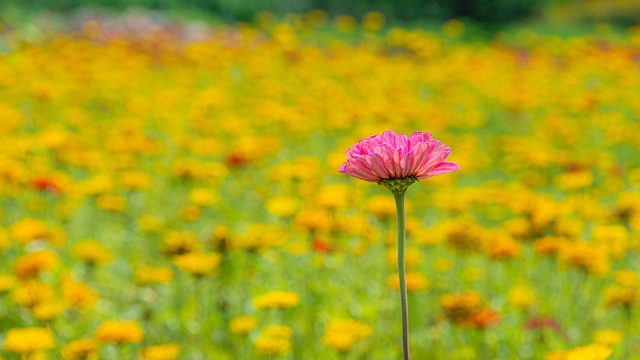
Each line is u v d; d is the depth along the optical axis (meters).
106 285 4.87
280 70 11.98
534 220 4.68
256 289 4.54
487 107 10.22
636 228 4.69
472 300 3.71
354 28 18.61
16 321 4.17
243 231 5.93
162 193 6.58
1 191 5.50
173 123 8.44
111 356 3.70
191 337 4.17
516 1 22.47
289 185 6.20
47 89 8.61
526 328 3.88
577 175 5.76
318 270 4.78
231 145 7.91
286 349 3.55
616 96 9.77
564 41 17.53
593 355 2.78
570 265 4.17
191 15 17.89
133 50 12.73
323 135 8.38
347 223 4.76
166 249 4.42
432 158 1.93
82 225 5.91
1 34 13.80
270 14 18.59
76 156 6.39
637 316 4.03
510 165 6.96
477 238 4.51
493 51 13.65
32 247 5.07
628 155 7.85
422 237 4.72
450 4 22.45
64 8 17.42
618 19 21.83
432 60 13.51
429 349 4.02
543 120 8.75
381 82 11.22
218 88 10.41
